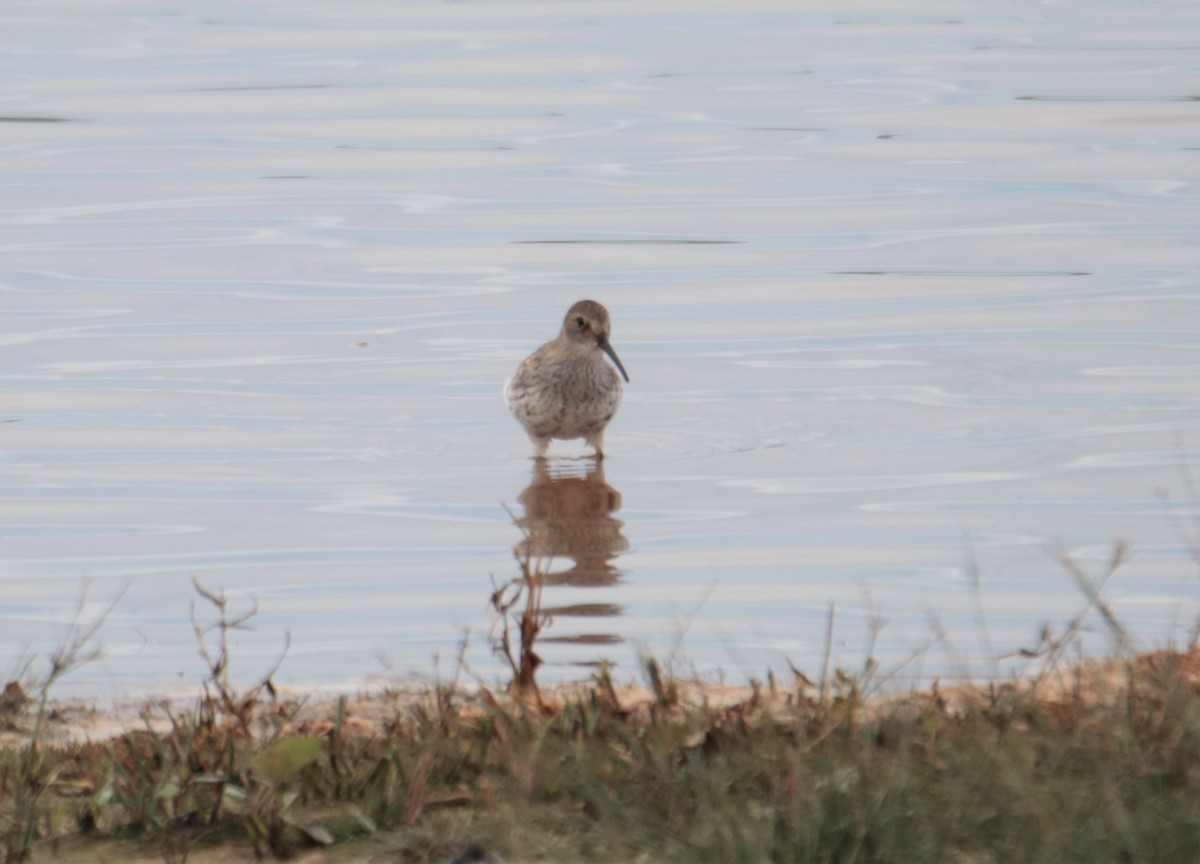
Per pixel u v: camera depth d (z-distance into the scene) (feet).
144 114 118.21
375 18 158.71
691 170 100.78
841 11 160.86
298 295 75.20
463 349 67.15
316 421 57.82
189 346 67.05
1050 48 140.05
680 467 52.54
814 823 21.09
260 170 101.86
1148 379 60.34
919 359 64.03
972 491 49.01
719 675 35.12
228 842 23.80
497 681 34.27
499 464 53.42
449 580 42.96
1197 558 41.37
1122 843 20.39
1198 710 23.84
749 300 73.77
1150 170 97.45
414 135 111.75
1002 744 23.67
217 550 45.55
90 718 33.30
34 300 73.72
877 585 41.68
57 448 54.54
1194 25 150.41
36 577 43.39
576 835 23.02
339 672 36.63
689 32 150.71
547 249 83.61
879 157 102.83
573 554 44.68
